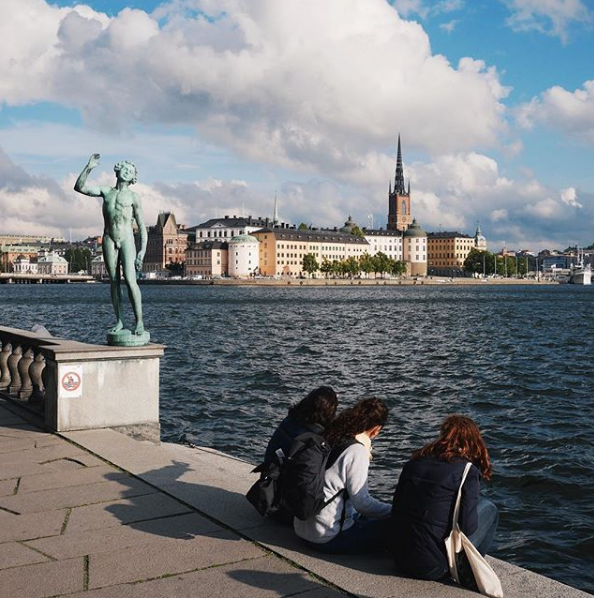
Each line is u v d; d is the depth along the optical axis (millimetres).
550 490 18266
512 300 144500
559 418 26875
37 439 12539
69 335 64812
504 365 42281
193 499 9352
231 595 6656
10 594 6652
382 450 21938
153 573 7125
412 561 6844
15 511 8953
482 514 7176
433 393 32625
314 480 7391
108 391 13336
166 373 38781
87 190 13398
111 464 11023
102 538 8047
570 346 53344
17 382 16281
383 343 55531
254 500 7746
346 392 33062
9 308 111812
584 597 6715
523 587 6891
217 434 24750
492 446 22594
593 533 15484
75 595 6637
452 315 92562
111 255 13648
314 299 148125
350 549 7465
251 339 58781
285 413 28312
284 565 7316
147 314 95312
